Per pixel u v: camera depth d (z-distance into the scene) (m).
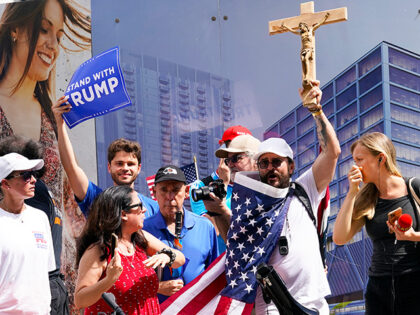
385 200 3.79
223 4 6.75
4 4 7.41
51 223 4.25
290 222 3.59
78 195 4.37
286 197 3.67
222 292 3.63
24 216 3.75
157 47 6.94
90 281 3.35
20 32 7.38
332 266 6.05
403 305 3.67
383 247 3.76
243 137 4.42
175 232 4.13
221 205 4.11
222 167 4.74
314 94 3.55
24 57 7.36
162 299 4.15
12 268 3.55
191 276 4.16
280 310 3.29
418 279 3.65
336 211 6.18
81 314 6.70
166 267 4.11
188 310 3.87
